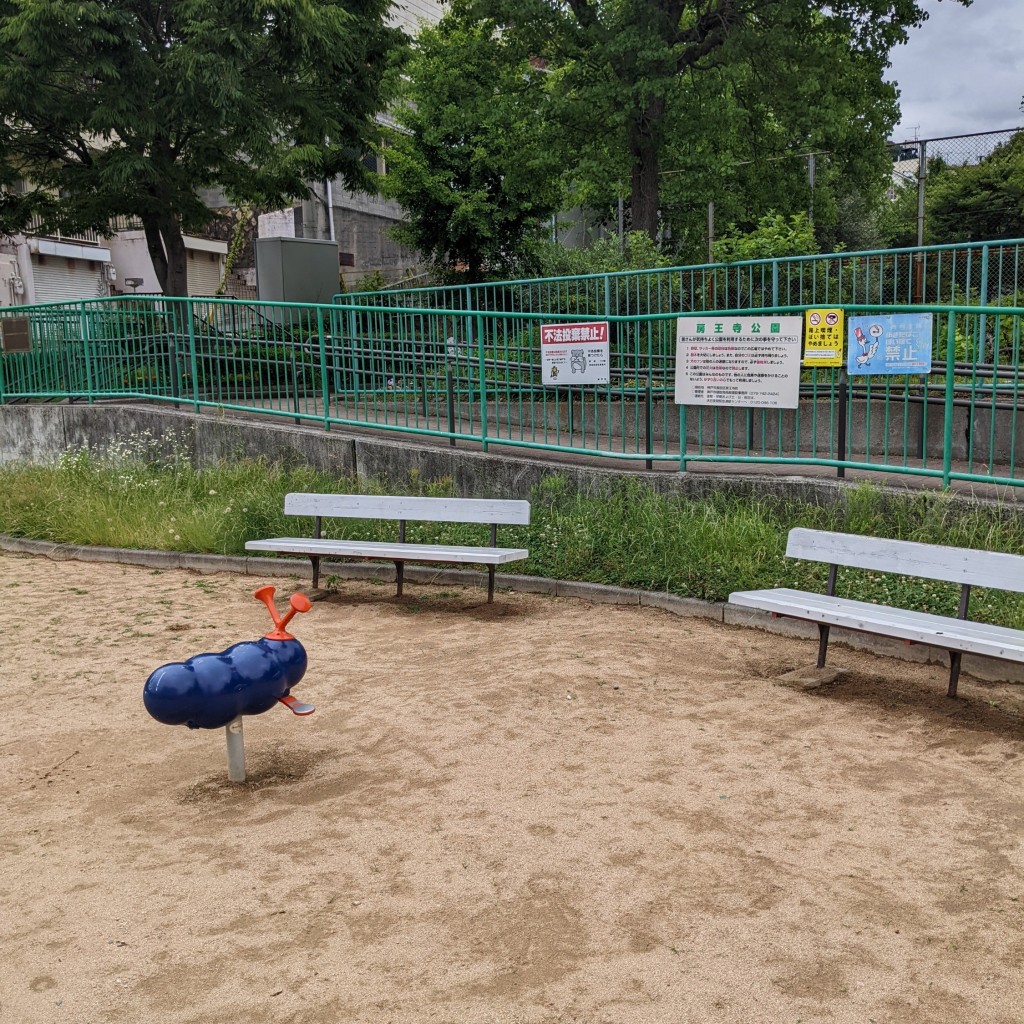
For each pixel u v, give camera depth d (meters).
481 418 10.80
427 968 3.21
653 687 6.04
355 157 20.97
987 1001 2.99
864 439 9.68
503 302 13.64
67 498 12.12
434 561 8.40
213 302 13.16
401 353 11.78
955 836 4.07
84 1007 3.06
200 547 10.42
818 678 6.11
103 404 14.30
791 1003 3.00
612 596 8.09
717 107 18.36
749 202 22.36
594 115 18.88
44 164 19.58
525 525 9.43
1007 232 30.83
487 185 25.14
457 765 4.98
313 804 4.58
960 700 5.71
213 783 4.89
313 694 6.20
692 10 21.89
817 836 4.11
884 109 20.59
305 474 11.52
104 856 4.12
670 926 3.44
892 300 10.53
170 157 18.89
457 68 23.42
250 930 3.48
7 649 7.42
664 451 9.48
